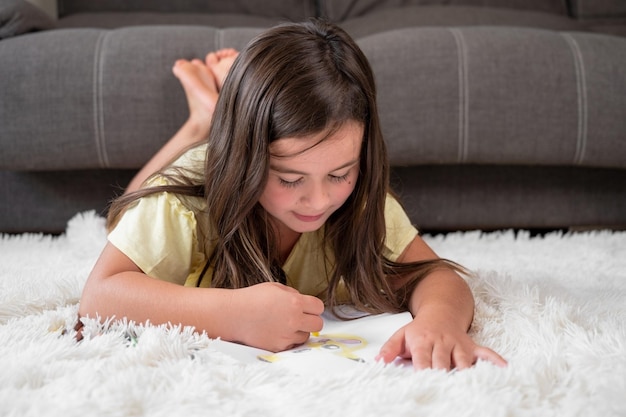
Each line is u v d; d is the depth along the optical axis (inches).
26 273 47.9
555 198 70.1
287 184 33.9
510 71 63.2
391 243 41.7
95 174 68.3
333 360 30.5
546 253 59.0
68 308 37.8
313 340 34.0
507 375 26.8
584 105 64.0
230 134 35.3
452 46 63.4
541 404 25.5
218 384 26.1
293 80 33.0
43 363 28.7
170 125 63.1
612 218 70.9
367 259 38.7
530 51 63.8
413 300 37.6
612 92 64.2
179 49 63.5
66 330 34.8
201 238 38.8
